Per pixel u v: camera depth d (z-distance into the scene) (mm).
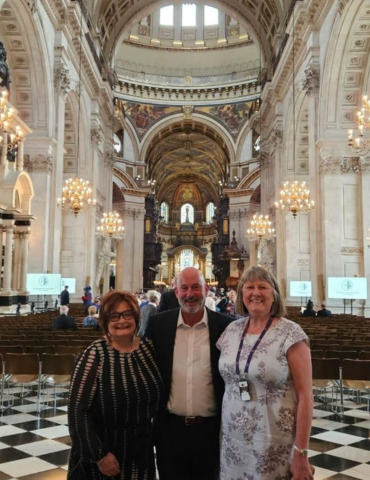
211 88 43656
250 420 2664
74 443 2615
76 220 25000
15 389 8836
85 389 2682
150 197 49562
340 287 16484
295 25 19984
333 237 17891
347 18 15891
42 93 18391
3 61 14594
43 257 18125
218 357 3031
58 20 19109
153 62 44531
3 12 16281
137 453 2768
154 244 49938
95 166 26594
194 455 3012
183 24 44594
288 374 2660
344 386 7480
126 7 30469
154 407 2824
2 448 5508
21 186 16844
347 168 18016
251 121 35562
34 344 8500
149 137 45969
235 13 30781
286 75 24281
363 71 17438
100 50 28047
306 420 2535
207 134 49281
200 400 3006
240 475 2678
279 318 2840
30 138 18391
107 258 28578
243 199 45719
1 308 15539
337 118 18094
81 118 24766
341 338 9727
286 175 24922
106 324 2826
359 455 5355
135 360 2850
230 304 15727
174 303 5336
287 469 2615
